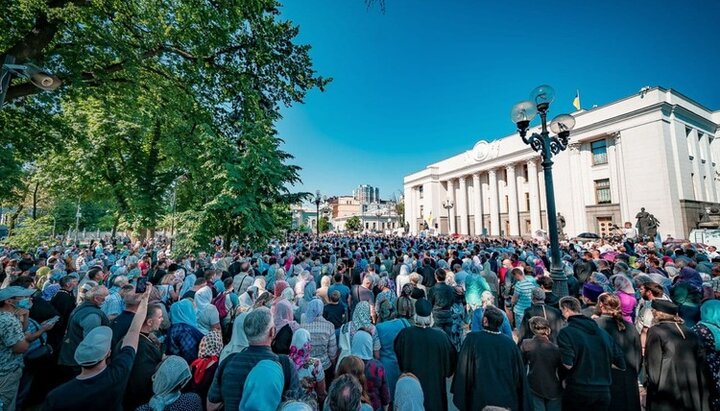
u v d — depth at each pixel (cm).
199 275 680
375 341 356
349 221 9144
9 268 716
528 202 4122
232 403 210
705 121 3334
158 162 1691
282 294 475
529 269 650
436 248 1593
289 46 1027
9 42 706
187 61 955
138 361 289
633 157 2981
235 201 868
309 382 267
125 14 749
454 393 281
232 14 869
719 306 313
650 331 309
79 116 1555
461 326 579
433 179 5778
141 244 1761
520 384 269
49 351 394
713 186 3206
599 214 3244
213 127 1073
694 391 280
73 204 2891
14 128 833
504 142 4384
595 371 280
